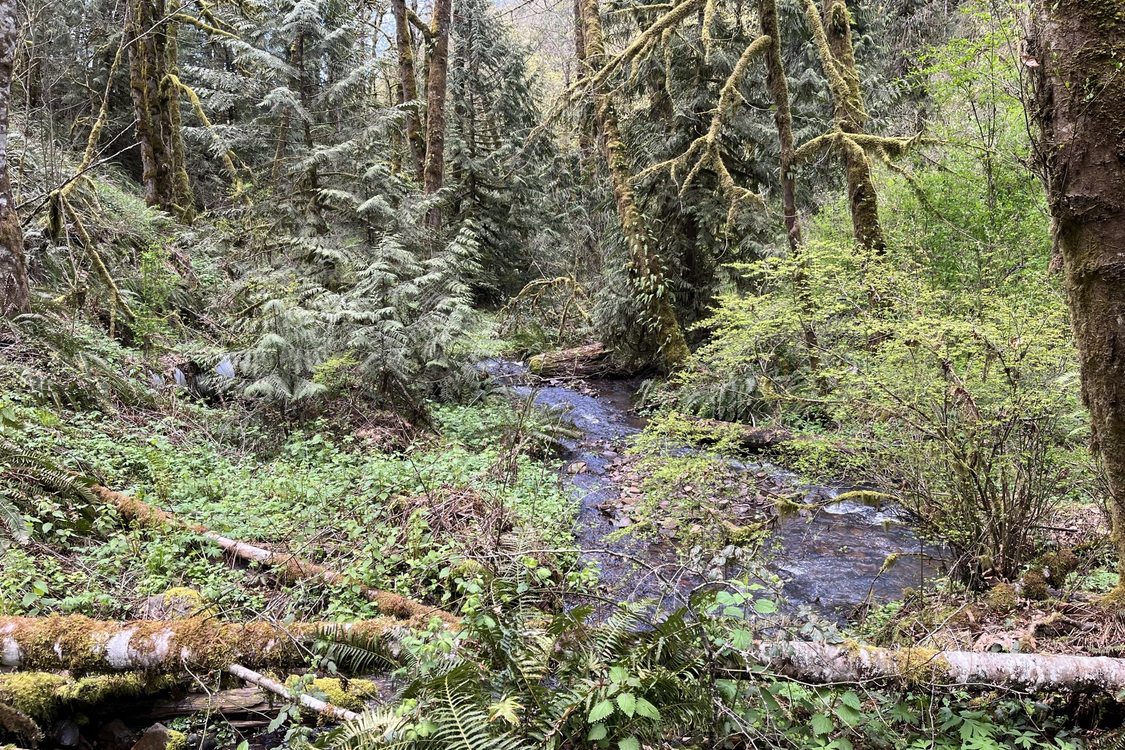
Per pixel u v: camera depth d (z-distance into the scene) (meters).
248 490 5.07
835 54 9.32
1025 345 3.72
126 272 8.52
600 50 12.09
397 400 7.79
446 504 5.04
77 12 15.02
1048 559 3.83
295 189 10.30
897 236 8.52
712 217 10.98
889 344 4.16
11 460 4.18
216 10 14.59
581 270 20.05
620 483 7.24
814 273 5.18
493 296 18.16
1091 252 2.90
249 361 7.10
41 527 3.96
